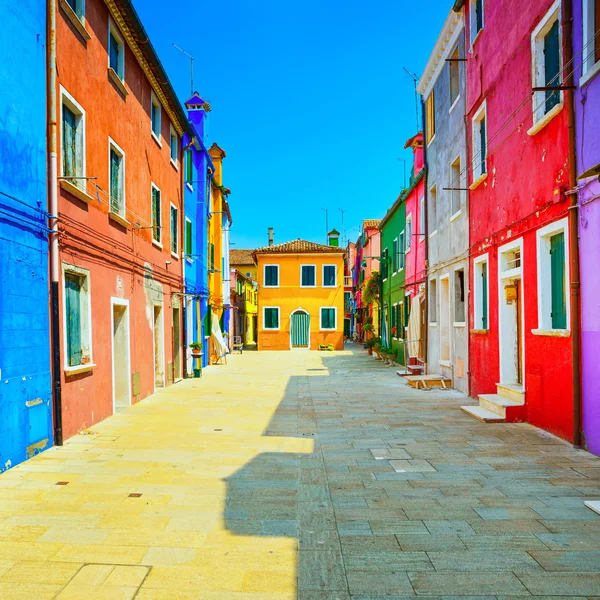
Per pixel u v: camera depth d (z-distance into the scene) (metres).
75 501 5.09
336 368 21.16
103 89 9.55
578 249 6.81
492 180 10.27
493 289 10.34
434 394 12.71
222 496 5.26
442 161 14.65
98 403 9.20
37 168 6.94
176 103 14.88
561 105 7.21
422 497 5.19
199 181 21.30
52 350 7.32
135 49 11.30
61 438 7.43
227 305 28.09
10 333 6.17
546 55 8.00
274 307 36.47
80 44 8.47
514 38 9.04
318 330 36.28
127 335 11.06
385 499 5.15
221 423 9.20
